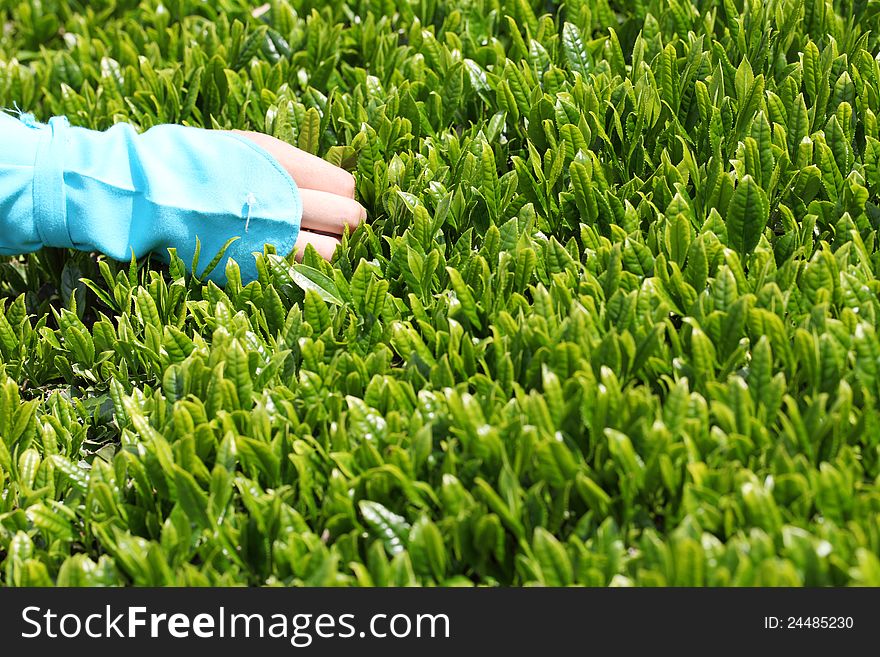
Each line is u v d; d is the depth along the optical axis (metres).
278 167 2.32
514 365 1.92
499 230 2.20
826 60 2.49
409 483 1.71
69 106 2.86
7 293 2.59
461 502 1.66
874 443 1.69
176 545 1.73
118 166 2.26
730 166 2.38
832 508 1.57
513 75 2.59
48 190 2.19
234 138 2.34
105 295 2.34
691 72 2.53
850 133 2.35
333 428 1.83
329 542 1.77
